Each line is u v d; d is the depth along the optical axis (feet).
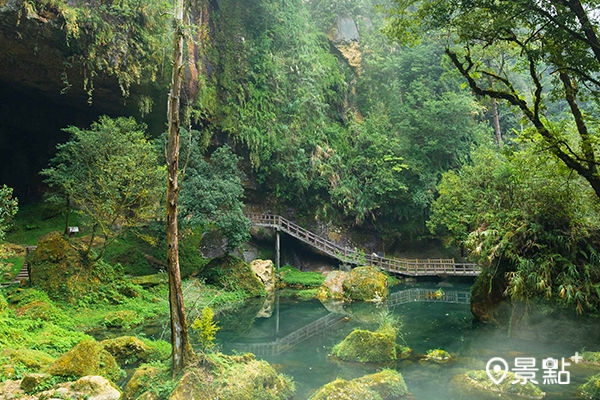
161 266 60.75
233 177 61.21
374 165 83.92
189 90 61.98
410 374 26.02
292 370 26.96
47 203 63.67
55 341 28.25
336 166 82.02
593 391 21.81
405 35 29.50
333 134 86.12
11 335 26.63
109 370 23.57
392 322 33.99
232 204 58.54
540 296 34.09
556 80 28.37
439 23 27.40
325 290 58.75
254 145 73.67
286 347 33.27
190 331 35.22
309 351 31.96
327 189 81.35
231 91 72.95
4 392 19.60
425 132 84.43
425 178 80.79
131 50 51.55
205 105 66.90
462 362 28.48
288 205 82.43
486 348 32.09
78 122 65.82
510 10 24.23
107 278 44.19
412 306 52.03
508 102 30.37
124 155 44.16
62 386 20.29
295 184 78.59
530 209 36.58
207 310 20.59
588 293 32.22
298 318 45.55
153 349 28.19
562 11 23.84
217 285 56.24
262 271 64.18
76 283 40.60
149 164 46.70
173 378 18.76
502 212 38.42
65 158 45.39
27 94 59.11
